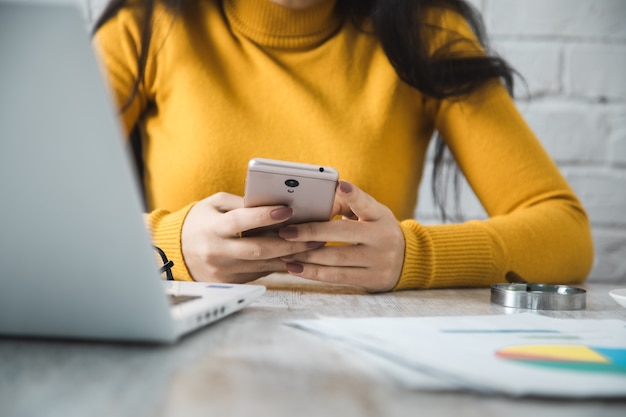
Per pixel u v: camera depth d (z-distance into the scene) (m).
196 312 0.50
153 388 0.36
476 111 1.22
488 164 1.20
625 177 1.67
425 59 1.20
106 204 0.40
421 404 0.34
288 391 0.36
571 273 1.04
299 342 0.48
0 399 0.34
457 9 1.32
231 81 1.24
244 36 1.26
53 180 0.39
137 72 1.24
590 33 1.67
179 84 1.23
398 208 1.25
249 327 0.54
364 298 0.77
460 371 0.38
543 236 1.02
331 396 0.35
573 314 0.69
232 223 0.80
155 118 1.29
